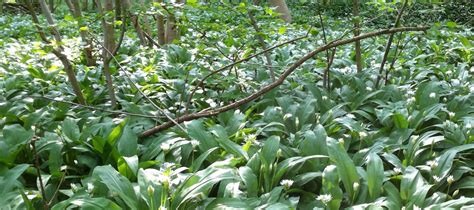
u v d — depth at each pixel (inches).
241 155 140.9
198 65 236.7
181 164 146.2
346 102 198.1
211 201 115.6
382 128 172.7
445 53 310.2
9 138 143.0
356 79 215.5
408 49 326.0
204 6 195.8
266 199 121.0
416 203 120.0
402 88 211.3
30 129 153.9
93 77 240.5
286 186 125.8
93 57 267.1
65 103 186.5
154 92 221.6
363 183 129.8
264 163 132.7
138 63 263.4
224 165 123.7
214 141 149.3
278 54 309.0
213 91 216.7
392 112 173.8
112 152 143.9
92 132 152.9
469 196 139.5
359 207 117.0
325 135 145.6
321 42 337.7
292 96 206.4
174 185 122.9
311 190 137.6
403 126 168.9
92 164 146.1
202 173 117.7
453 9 524.1
